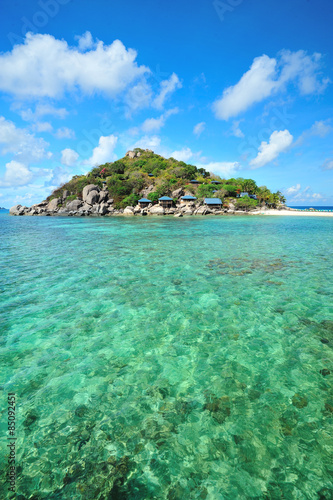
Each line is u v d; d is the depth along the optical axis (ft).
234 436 11.71
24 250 57.88
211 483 9.71
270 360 17.54
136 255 51.96
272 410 13.19
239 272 38.99
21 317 24.32
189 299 28.60
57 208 279.49
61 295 29.94
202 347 19.29
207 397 14.25
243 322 23.13
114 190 278.67
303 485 9.54
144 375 16.25
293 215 227.20
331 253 52.90
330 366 16.80
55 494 9.37
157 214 240.94
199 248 59.72
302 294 29.76
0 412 13.29
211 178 360.48
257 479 9.81
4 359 17.95
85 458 10.78
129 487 9.58
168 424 12.46
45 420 12.80
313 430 11.92
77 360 17.83
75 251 56.65
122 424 12.50
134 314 24.97
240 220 163.43
